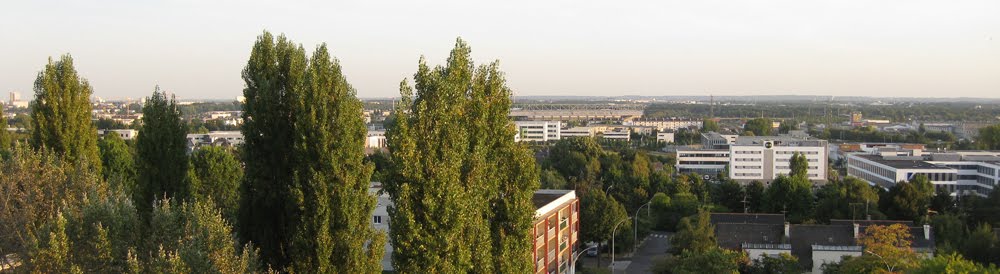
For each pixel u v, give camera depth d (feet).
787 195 378.53
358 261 129.90
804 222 347.15
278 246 138.62
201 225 115.03
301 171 131.23
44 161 167.32
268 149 138.51
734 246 282.77
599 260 302.04
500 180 137.18
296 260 129.70
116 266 112.88
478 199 128.36
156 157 192.65
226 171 286.05
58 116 195.72
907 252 232.32
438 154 124.67
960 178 515.50
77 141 198.80
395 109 127.03
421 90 128.26
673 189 415.44
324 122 129.29
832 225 294.66
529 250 139.13
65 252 108.78
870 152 633.61
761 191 399.44
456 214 123.24
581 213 311.06
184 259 108.68
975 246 262.88
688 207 375.45
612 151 627.87
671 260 241.35
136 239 118.42
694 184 434.71
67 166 168.96
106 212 118.11
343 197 128.77
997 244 260.62
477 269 128.06
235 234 137.69
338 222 129.29
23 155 163.94
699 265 223.51
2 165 153.89
